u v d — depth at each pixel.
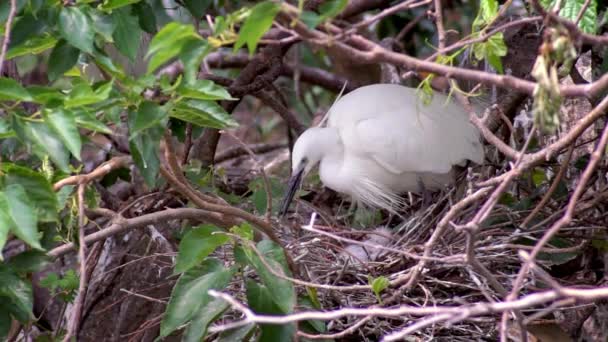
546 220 6.50
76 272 7.71
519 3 9.22
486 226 7.25
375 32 11.34
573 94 4.29
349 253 6.91
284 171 10.86
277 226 8.16
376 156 8.77
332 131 9.12
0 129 4.86
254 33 4.11
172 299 5.43
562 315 6.91
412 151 8.61
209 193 8.21
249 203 8.73
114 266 8.56
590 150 7.68
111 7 5.27
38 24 5.23
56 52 5.52
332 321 6.61
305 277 6.65
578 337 6.95
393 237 7.77
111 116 5.34
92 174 5.52
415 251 7.19
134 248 8.61
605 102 4.55
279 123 14.32
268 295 5.52
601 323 6.90
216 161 11.54
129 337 8.21
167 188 8.20
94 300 8.48
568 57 3.97
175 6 9.48
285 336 5.45
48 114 4.80
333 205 10.32
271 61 8.99
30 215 4.67
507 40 8.16
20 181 4.92
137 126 4.96
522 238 7.04
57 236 5.91
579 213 6.96
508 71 8.21
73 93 4.83
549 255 6.90
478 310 3.92
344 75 11.98
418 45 11.65
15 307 5.41
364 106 8.97
